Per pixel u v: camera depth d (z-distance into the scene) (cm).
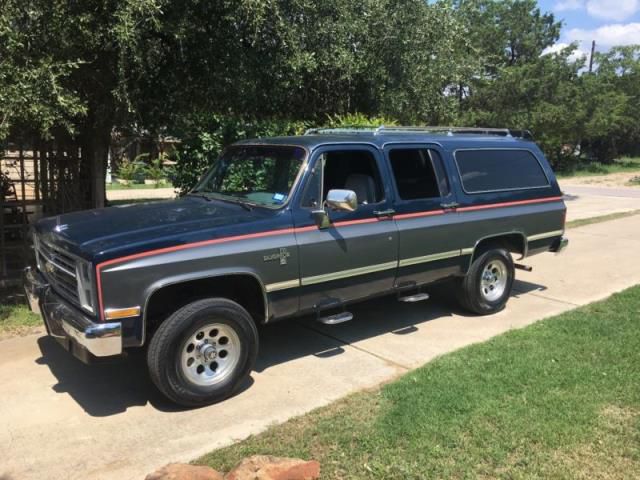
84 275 400
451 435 380
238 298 482
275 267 461
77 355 426
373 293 545
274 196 489
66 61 611
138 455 371
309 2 889
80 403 441
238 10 725
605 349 529
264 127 824
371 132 592
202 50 771
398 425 394
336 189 527
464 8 1343
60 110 597
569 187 2416
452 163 605
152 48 676
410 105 1211
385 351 549
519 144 694
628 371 479
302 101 1108
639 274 857
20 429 402
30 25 581
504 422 395
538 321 628
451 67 1223
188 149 815
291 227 472
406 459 356
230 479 321
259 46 842
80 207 802
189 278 418
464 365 496
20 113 554
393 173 551
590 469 346
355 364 517
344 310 613
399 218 549
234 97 877
